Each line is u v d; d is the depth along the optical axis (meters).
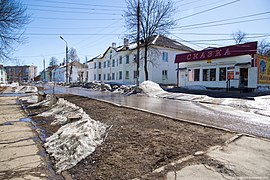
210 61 23.25
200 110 9.97
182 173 3.38
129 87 22.11
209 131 5.80
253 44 19.00
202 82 24.31
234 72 20.75
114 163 3.84
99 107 10.77
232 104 11.80
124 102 13.38
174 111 9.63
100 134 5.55
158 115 8.25
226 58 21.56
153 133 5.59
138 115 8.31
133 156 4.10
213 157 3.95
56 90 27.98
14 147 5.11
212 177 3.24
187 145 4.62
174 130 5.92
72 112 8.85
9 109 11.60
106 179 3.31
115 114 8.59
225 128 6.34
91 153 4.34
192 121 7.28
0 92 24.38
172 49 34.56
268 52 41.22
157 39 34.66
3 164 4.09
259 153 4.17
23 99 16.75
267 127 6.50
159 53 33.12
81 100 14.33
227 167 3.54
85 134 4.92
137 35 23.53
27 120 8.59
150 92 19.91
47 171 3.79
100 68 49.59
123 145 4.71
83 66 67.75
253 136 5.31
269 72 22.36
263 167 3.56
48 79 77.19
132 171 3.51
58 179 3.49
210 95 16.73
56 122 7.87
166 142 4.83
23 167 3.96
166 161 3.84
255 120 7.62
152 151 4.29
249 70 19.67
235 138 5.09
